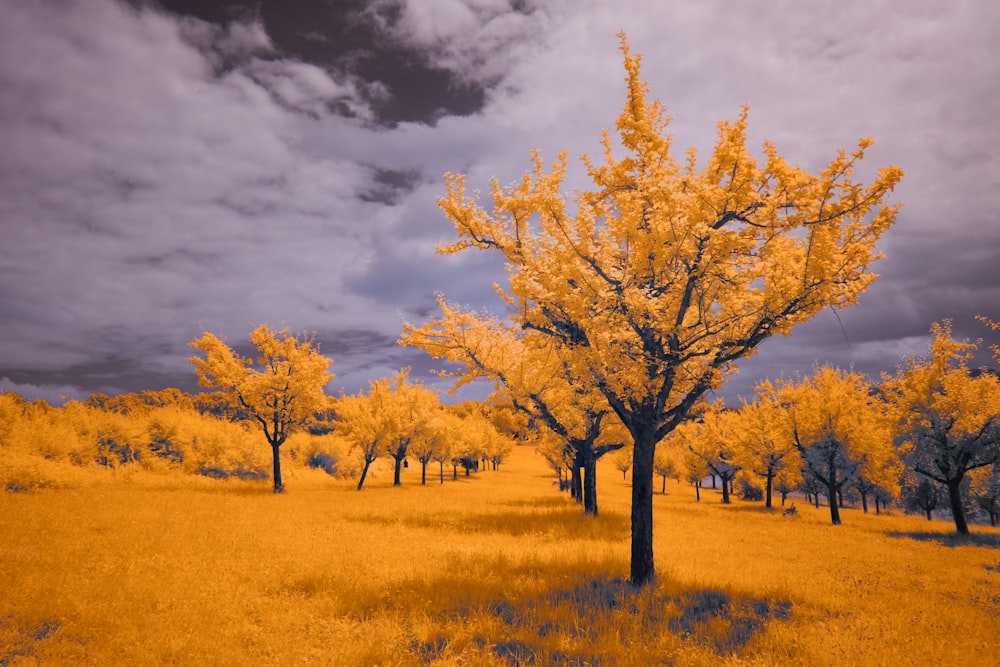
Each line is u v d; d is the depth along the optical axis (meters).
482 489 43.47
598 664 6.27
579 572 10.57
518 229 10.88
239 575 9.59
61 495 19.55
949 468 22.11
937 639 7.27
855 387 28.97
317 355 31.30
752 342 9.50
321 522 16.89
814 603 9.10
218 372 29.30
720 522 24.44
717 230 9.13
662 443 51.53
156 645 6.07
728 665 6.22
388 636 6.89
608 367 10.18
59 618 6.90
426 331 14.19
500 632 7.23
